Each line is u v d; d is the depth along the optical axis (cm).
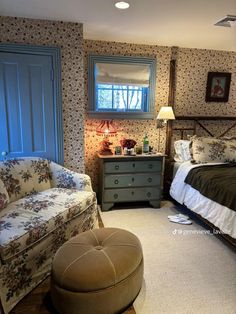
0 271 163
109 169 326
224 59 379
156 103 371
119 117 358
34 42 265
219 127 399
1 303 164
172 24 269
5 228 182
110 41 337
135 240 186
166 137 382
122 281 155
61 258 163
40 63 269
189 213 334
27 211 212
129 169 331
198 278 203
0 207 212
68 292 149
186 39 322
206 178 275
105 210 338
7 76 263
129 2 216
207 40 325
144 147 354
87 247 173
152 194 347
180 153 358
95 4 221
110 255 163
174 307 173
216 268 217
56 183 279
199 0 210
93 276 149
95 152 361
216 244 256
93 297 147
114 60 341
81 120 294
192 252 241
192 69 371
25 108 274
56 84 277
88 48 333
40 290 192
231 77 387
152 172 340
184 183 316
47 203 229
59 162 294
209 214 263
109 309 153
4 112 268
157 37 316
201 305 175
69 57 277
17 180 246
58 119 285
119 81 348
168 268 216
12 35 258
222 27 276
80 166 304
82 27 272
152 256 233
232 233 226
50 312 169
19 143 279
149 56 352
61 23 267
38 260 196
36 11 239
